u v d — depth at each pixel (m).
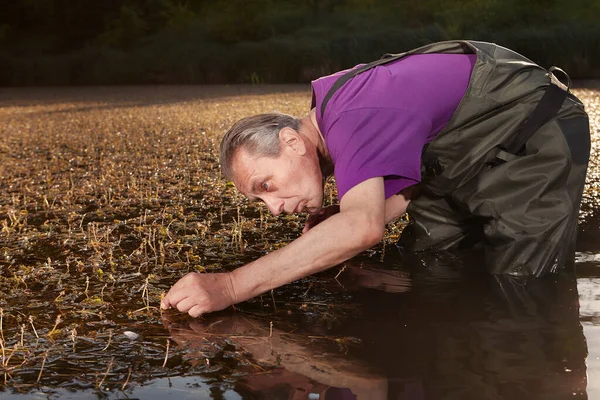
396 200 2.96
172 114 10.05
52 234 3.51
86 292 2.60
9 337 2.21
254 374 1.91
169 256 3.09
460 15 16.39
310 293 2.60
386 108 2.28
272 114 2.40
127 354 2.06
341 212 2.22
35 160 6.24
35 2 20.08
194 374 1.91
